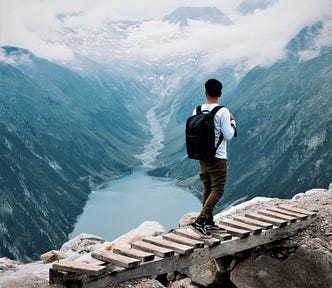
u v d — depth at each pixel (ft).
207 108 32.83
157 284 31.14
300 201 46.83
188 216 51.65
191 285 38.88
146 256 30.37
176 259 31.83
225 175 33.37
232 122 32.71
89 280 28.40
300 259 37.17
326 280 36.17
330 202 45.50
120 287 29.89
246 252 39.11
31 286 35.50
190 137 32.22
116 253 31.63
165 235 34.63
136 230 50.39
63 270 28.94
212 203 33.37
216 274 38.86
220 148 32.68
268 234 37.19
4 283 36.52
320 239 38.27
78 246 55.52
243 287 38.24
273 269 37.68
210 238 33.58
